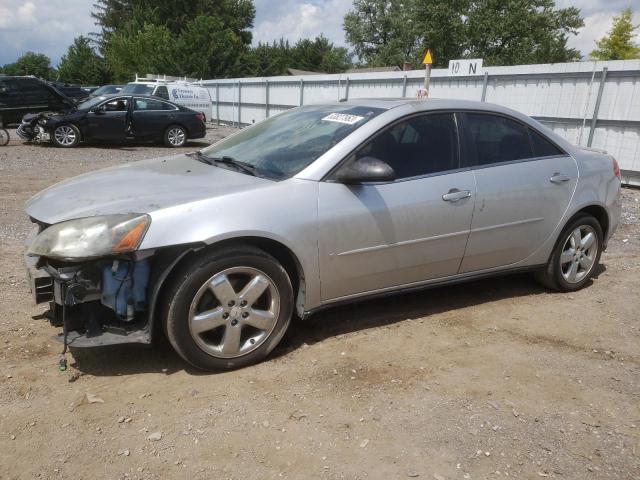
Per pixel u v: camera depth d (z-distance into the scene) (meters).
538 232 4.55
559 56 43.31
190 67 49.56
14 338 3.70
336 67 84.44
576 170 4.72
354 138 3.73
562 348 3.88
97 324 3.22
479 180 4.14
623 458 2.72
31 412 2.91
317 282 3.61
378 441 2.78
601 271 5.67
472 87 15.02
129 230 3.02
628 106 11.65
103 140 16.20
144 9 61.25
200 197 3.29
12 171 10.98
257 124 4.74
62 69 65.12
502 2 42.44
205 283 3.21
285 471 2.55
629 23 41.44
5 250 5.62
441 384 3.33
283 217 3.39
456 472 2.58
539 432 2.90
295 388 3.23
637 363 3.71
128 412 2.94
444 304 4.60
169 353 3.60
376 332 4.01
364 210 3.65
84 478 2.47
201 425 2.85
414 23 44.62
